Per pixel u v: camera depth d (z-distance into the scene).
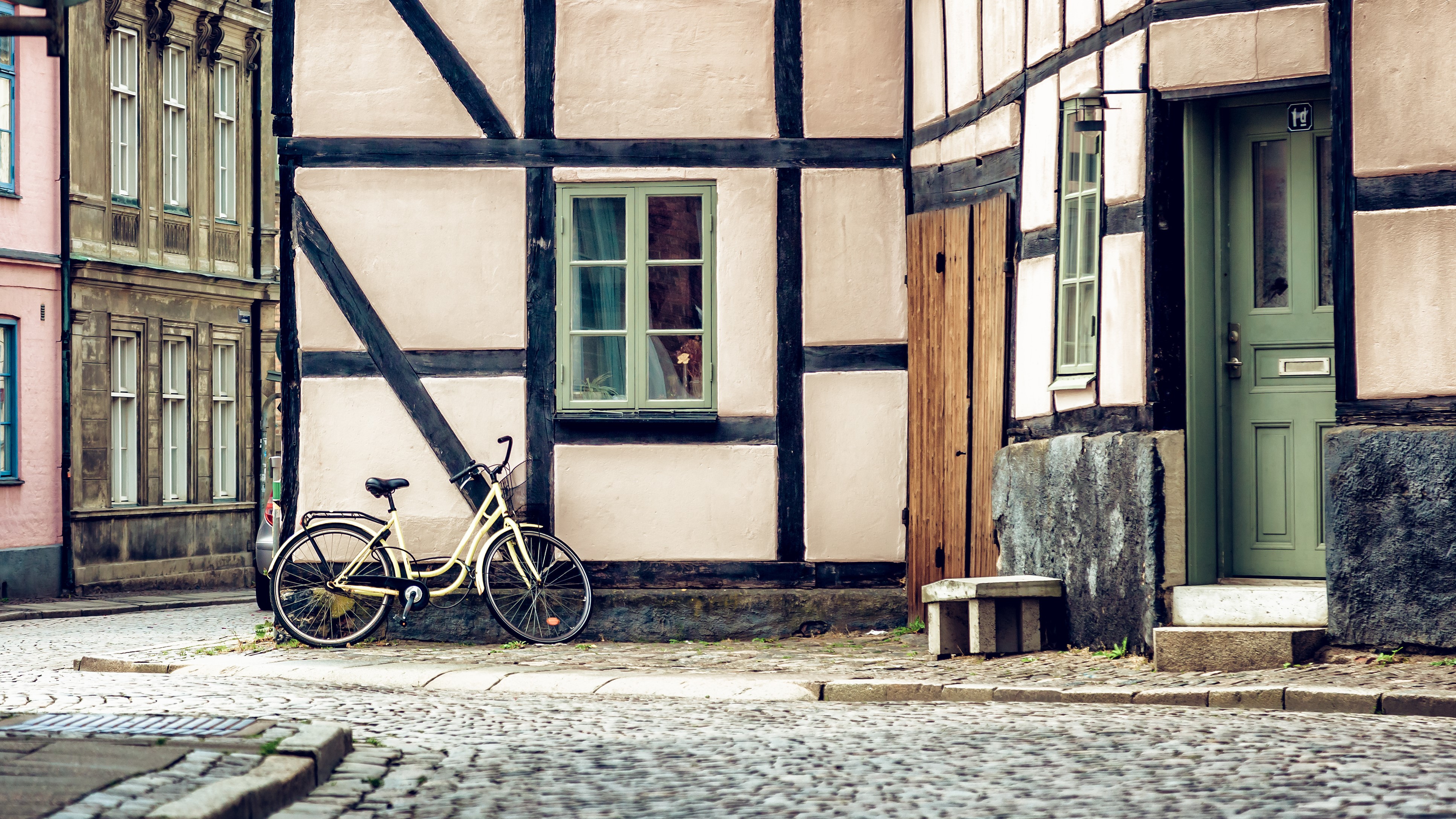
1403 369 8.43
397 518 11.69
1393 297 8.47
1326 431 8.61
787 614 11.62
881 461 11.66
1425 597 8.26
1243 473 9.18
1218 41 8.94
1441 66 8.37
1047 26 10.12
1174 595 8.98
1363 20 8.54
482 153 11.74
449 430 11.71
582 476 11.73
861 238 11.71
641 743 7.00
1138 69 9.21
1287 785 5.62
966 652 9.93
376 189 11.73
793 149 11.73
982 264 10.88
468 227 11.73
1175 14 9.06
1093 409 9.66
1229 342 9.22
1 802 5.13
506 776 6.24
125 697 8.73
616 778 6.17
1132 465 9.15
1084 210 9.81
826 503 11.66
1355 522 8.45
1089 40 9.67
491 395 11.73
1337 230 8.61
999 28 10.70
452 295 11.73
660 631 11.66
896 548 11.66
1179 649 8.62
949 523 11.20
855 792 5.79
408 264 11.73
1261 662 8.48
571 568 11.62
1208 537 9.11
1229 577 9.18
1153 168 9.12
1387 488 8.38
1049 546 10.05
